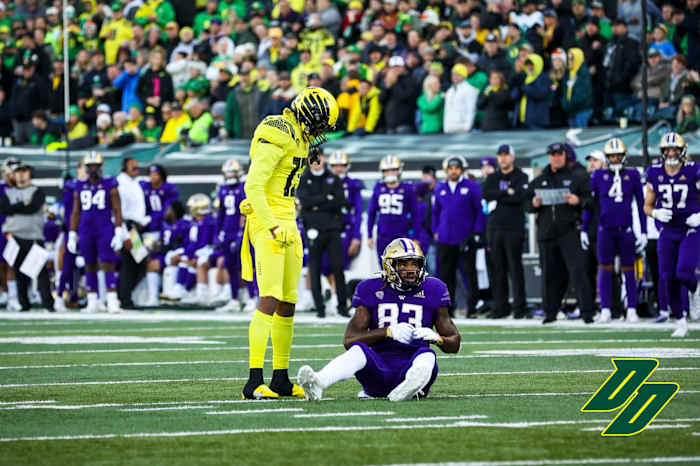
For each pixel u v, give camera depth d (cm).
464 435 1989
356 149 6881
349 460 1759
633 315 5231
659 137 6272
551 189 5219
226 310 6488
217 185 7112
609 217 5184
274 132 2659
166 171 6925
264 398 2592
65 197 6606
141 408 2425
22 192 6494
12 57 9269
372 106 7331
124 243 6400
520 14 7469
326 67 7544
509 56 7188
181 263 6900
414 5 7981
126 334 4700
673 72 6719
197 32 9150
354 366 2456
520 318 5659
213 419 2230
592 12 7406
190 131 8012
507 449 1845
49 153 7912
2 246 6669
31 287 7331
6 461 1783
